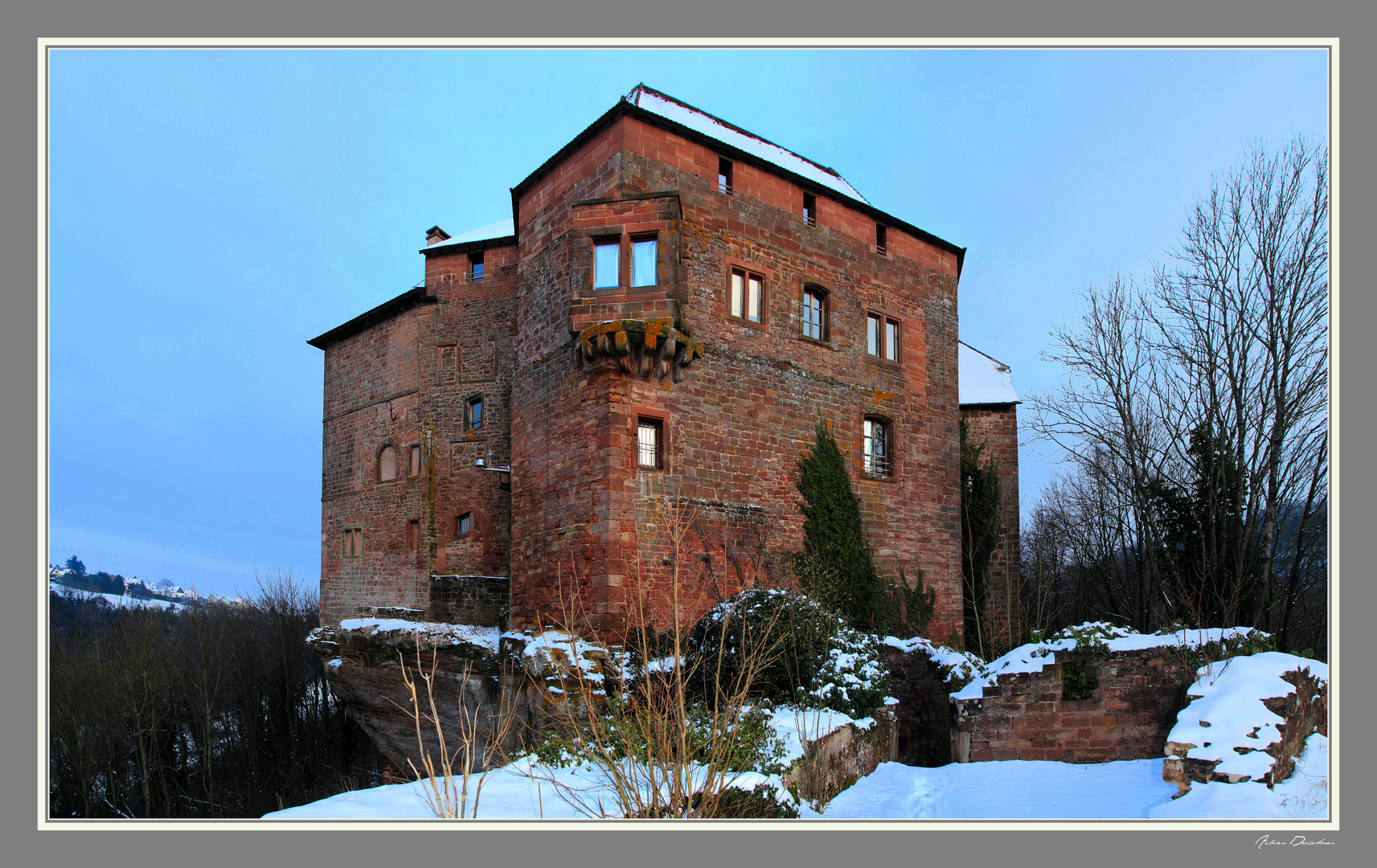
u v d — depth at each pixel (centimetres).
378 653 2192
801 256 2173
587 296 1822
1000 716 1331
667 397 1850
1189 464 2433
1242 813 870
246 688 3528
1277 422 2272
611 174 1889
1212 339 2466
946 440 2497
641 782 830
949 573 2420
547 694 1447
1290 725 1063
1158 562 2495
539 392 2005
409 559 2742
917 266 2497
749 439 1981
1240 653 1289
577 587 1767
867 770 1291
